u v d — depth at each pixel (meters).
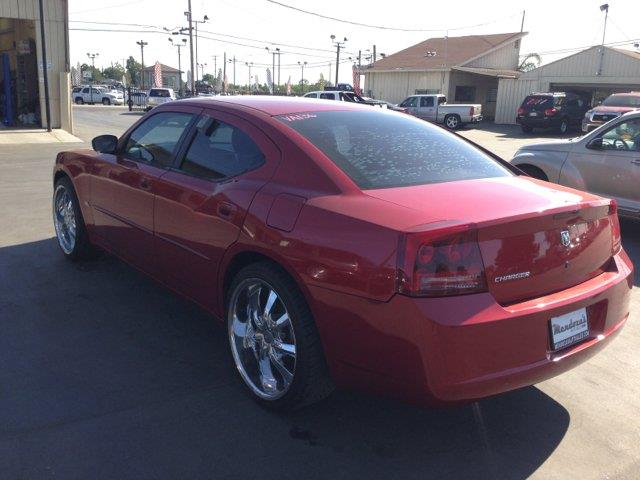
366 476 2.78
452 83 42.25
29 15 20.44
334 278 2.79
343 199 3.00
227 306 3.52
